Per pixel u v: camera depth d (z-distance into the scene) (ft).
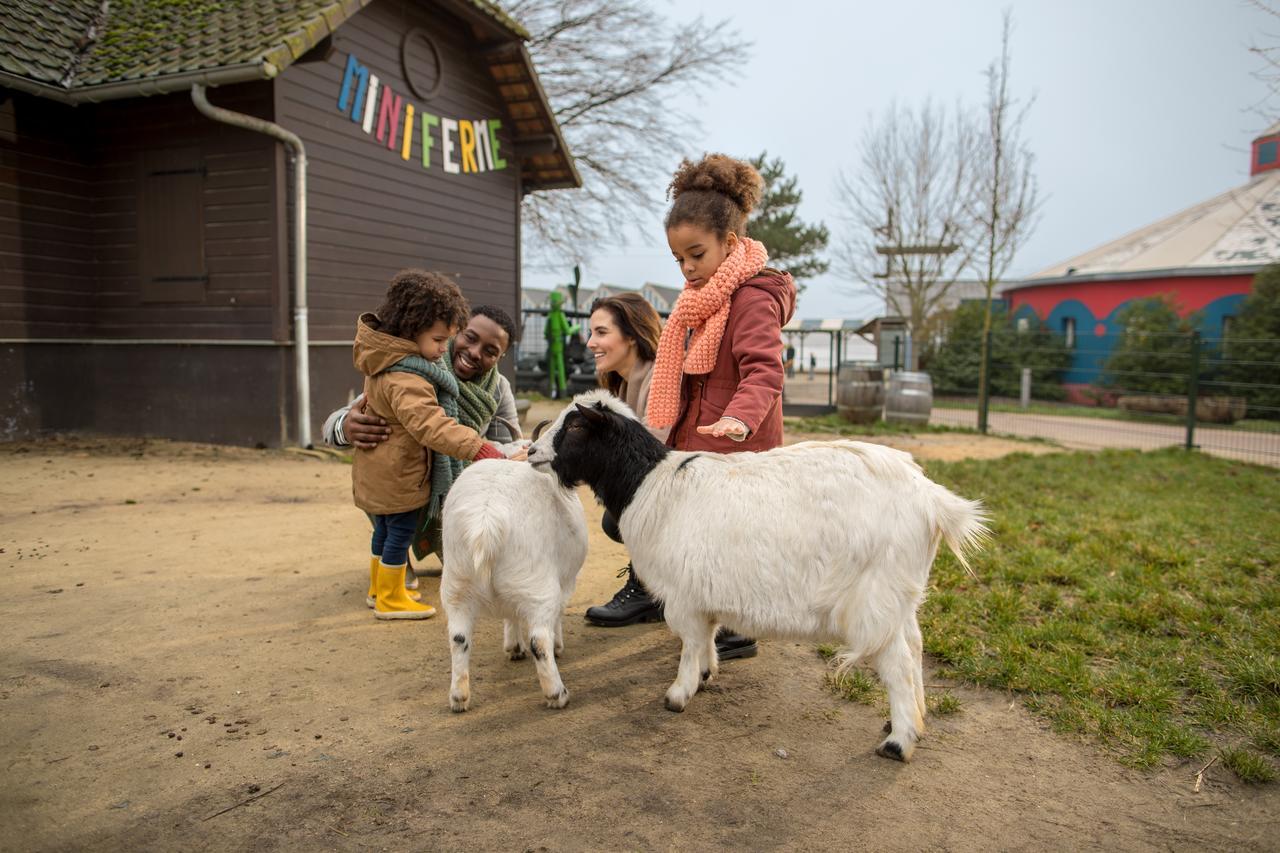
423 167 38.29
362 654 12.59
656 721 10.73
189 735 10.00
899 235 88.48
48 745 9.69
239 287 30.94
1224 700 11.30
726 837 8.23
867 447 10.02
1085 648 13.19
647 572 10.61
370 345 12.63
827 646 13.46
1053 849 8.20
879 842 8.22
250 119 28.73
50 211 32.01
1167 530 21.34
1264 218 79.36
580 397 11.20
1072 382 82.58
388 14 35.47
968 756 10.03
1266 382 64.03
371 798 8.77
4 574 15.87
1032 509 24.16
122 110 32.09
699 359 11.39
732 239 11.39
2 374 31.07
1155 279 78.69
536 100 43.39
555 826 8.34
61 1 34.12
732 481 10.06
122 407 33.32
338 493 24.07
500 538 10.14
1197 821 8.75
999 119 57.31
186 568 16.53
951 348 88.43
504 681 11.85
